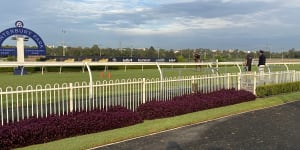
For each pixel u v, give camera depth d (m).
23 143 7.92
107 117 9.62
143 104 11.42
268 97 16.52
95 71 29.61
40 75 23.45
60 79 20.38
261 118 11.16
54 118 8.76
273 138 8.52
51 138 8.41
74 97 11.64
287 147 7.73
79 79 20.59
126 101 11.81
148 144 8.05
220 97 13.72
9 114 10.20
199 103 12.54
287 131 9.28
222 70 28.83
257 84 17.09
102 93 11.51
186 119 10.83
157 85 12.69
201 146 7.84
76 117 9.02
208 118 11.09
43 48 30.06
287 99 15.73
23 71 25.34
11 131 7.76
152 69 33.75
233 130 9.41
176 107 11.57
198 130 9.45
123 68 34.12
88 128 9.13
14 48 28.92
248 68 24.03
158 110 11.20
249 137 8.63
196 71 26.45
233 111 12.40
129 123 10.19
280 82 18.55
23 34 28.61
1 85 16.69
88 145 7.93
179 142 8.20
